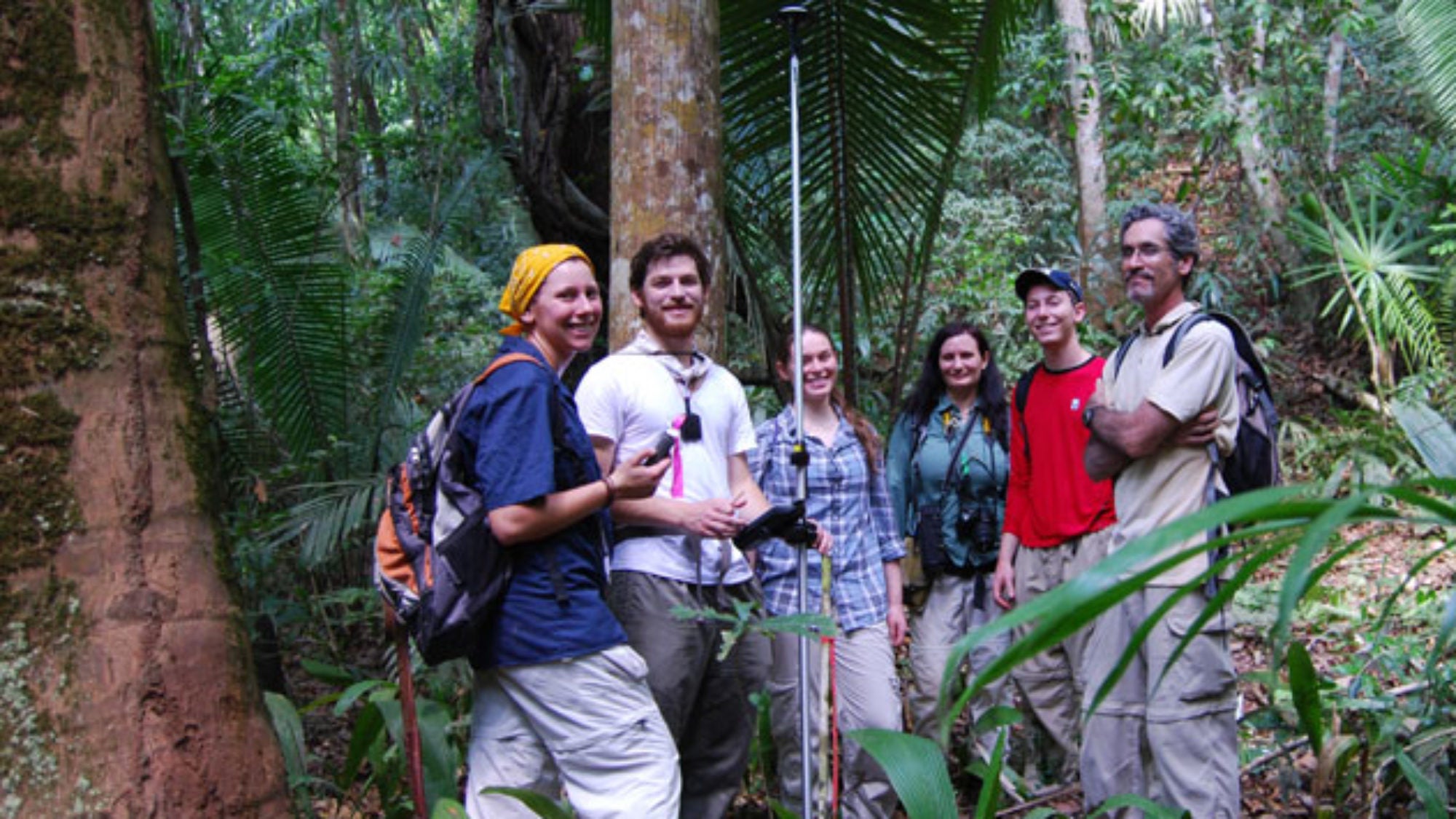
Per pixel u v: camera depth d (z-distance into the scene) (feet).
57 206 5.77
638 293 10.08
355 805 11.98
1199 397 9.82
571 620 8.21
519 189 25.18
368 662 17.46
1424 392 25.76
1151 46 37.88
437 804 8.50
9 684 5.50
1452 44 27.61
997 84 17.16
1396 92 39.47
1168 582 9.89
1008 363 26.30
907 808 8.04
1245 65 32.04
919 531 13.41
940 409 13.60
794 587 11.78
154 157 6.19
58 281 5.75
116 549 5.79
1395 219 30.37
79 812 5.55
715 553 9.93
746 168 17.22
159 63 6.45
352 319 21.08
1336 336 34.42
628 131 11.39
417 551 8.29
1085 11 32.01
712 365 10.41
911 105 16.35
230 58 25.25
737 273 19.06
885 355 25.80
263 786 6.13
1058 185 35.88
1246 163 34.91
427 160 31.22
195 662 5.94
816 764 10.89
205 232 19.17
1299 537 3.09
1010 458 12.94
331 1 40.70
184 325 6.33
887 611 12.41
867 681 11.65
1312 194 31.65
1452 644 11.78
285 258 19.48
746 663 10.25
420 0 47.55
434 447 8.40
